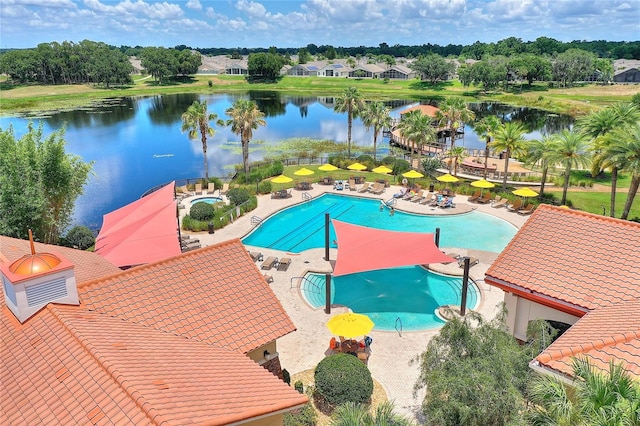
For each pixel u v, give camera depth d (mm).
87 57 173125
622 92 139500
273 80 183625
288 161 63219
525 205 43531
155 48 193500
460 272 30375
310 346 22281
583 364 10867
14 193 29547
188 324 15695
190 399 10852
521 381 13703
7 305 14648
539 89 152500
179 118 103625
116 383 10914
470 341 14562
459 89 158750
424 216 42594
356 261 26328
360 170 57594
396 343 22469
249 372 13672
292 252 35094
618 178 54375
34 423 10375
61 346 12539
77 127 91375
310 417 16469
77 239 33812
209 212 39625
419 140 53812
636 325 14508
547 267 18953
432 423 13523
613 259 18281
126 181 56469
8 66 164750
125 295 15875
